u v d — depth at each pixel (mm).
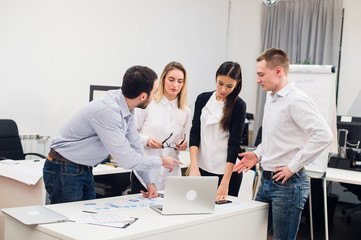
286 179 1983
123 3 4746
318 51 5742
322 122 1931
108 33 4617
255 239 2102
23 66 3904
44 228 1471
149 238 1510
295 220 2061
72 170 1901
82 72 4398
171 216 1744
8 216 1636
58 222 1537
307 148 1916
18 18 3822
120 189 3664
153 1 5113
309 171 3211
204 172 2463
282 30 6090
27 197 2670
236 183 2512
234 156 2311
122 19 4754
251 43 6535
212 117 2381
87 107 1790
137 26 4941
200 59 5941
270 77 2057
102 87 3400
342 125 4055
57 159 1902
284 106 2031
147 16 5055
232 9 6492
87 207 1807
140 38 4996
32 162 3068
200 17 5871
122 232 1454
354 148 4145
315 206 4406
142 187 2559
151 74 1781
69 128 1860
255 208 2062
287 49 6051
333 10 5688
